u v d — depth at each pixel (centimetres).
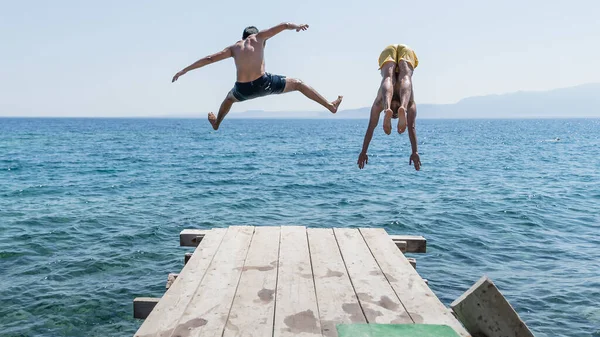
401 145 7194
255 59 589
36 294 1059
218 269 580
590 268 1270
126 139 8388
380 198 2325
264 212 1977
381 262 611
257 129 15812
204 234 762
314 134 11594
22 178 2942
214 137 9575
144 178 3033
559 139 9256
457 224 1761
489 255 1386
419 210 2014
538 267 1280
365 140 616
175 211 1966
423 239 737
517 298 1070
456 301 497
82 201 2158
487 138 9750
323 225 1747
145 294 1072
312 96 623
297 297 499
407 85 587
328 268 588
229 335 416
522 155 5247
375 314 460
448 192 2523
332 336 415
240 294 505
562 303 1044
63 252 1361
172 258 1330
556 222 1808
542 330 927
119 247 1422
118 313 980
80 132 11512
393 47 618
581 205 2153
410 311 467
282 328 429
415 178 3136
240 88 599
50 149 5625
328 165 3994
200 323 438
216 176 3178
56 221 1730
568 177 3241
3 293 1056
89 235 1548
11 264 1248
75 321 940
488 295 477
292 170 3588
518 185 2822
